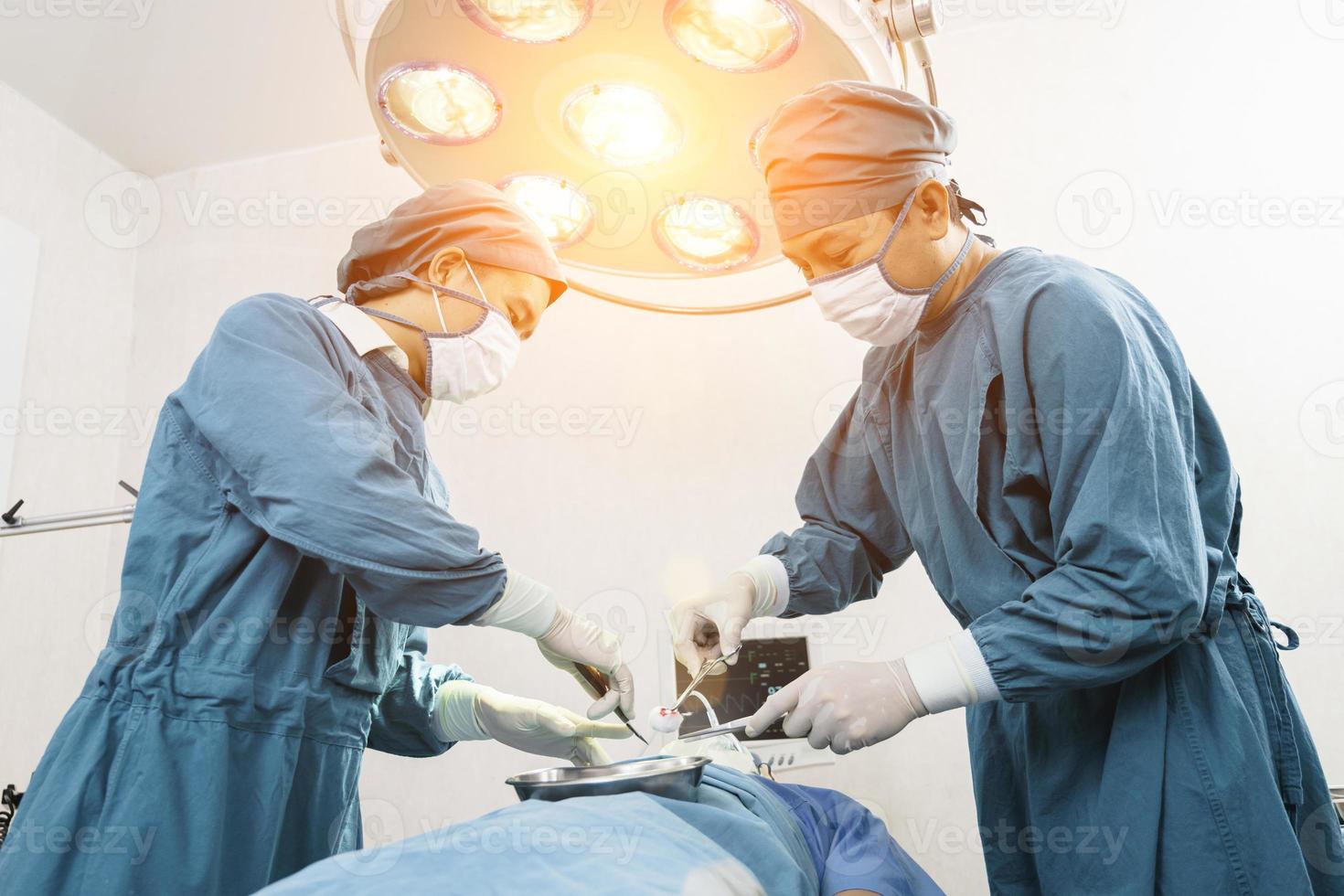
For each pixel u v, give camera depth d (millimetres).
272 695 1072
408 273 1379
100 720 1012
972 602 1217
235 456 1051
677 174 1481
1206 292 2330
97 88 2594
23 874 931
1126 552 948
